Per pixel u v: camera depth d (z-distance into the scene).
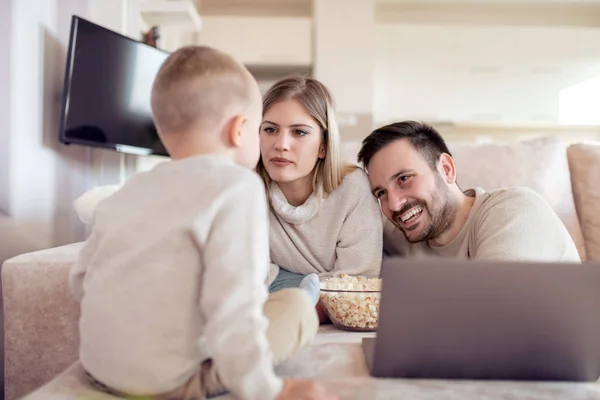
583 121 4.94
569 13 5.17
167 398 0.72
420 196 1.29
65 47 1.82
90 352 0.73
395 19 5.18
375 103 4.80
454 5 5.11
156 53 2.12
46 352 1.14
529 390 0.76
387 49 4.77
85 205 1.35
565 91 4.90
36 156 1.58
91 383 0.76
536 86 4.89
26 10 1.51
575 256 1.18
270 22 4.73
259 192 0.76
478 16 5.19
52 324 1.14
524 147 1.67
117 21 2.09
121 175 2.20
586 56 4.88
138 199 0.76
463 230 1.30
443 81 4.83
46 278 1.13
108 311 0.71
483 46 4.82
